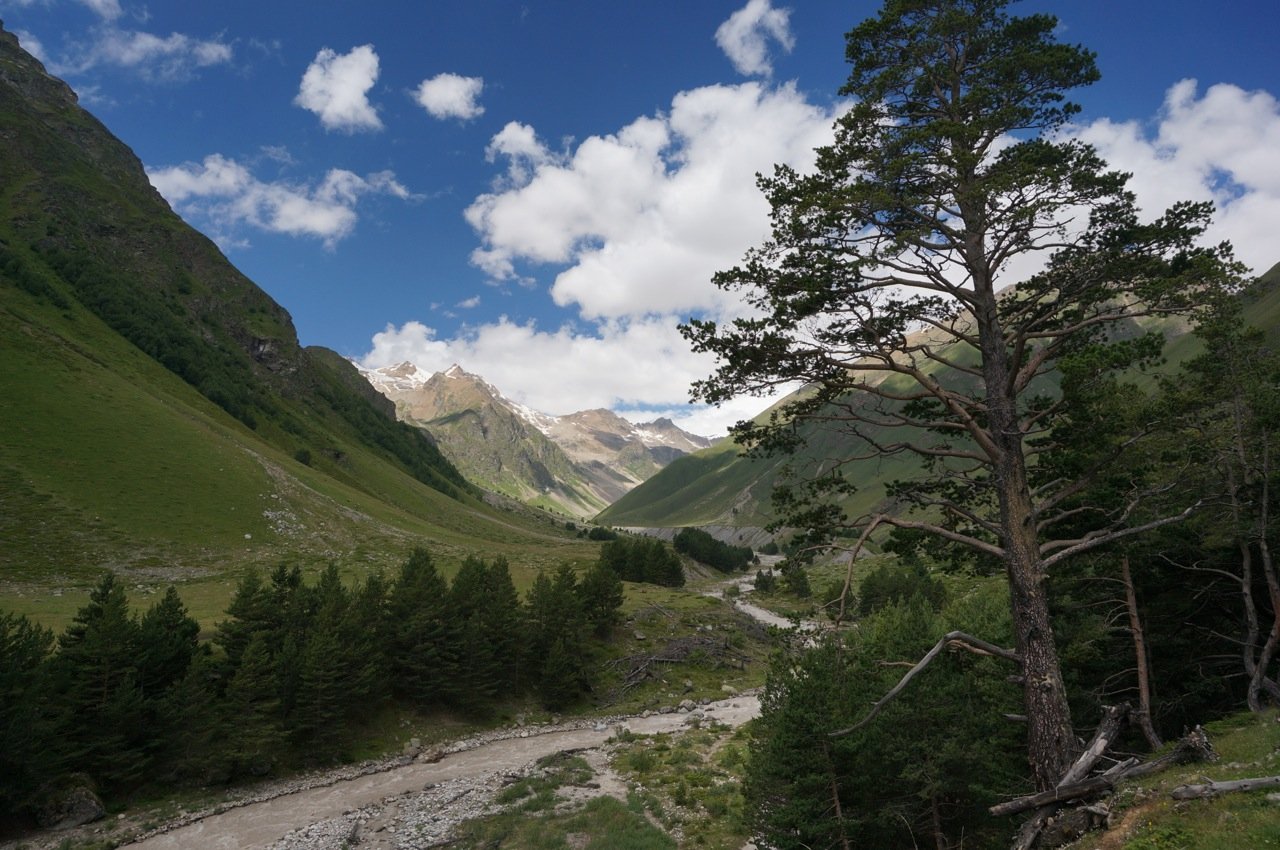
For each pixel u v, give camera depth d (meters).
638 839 30.80
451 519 199.62
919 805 24.81
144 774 41.25
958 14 18.52
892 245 17.12
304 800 42.06
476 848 30.75
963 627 34.81
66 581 74.50
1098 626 27.38
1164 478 21.72
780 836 24.69
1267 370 23.69
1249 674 23.97
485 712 64.25
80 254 187.00
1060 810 15.56
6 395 105.56
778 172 19.84
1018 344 17.56
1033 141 18.41
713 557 190.50
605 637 86.19
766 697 26.72
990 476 18.67
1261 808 12.48
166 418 124.25
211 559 91.88
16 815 35.59
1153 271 17.44
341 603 56.53
